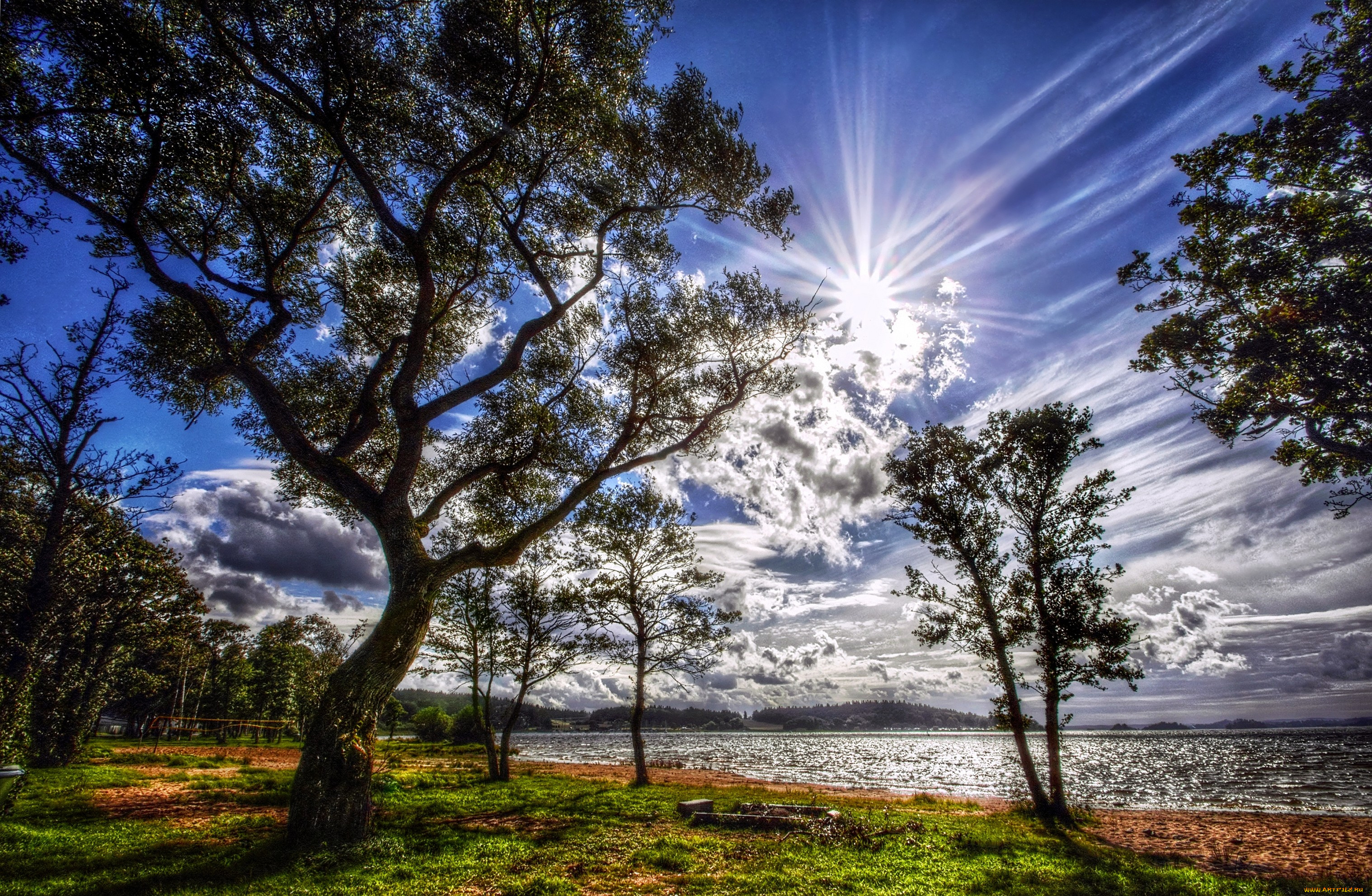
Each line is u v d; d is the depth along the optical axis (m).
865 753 103.69
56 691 24.95
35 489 21.50
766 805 17.22
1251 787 38.34
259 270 15.70
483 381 14.44
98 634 26.88
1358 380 13.08
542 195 16.61
